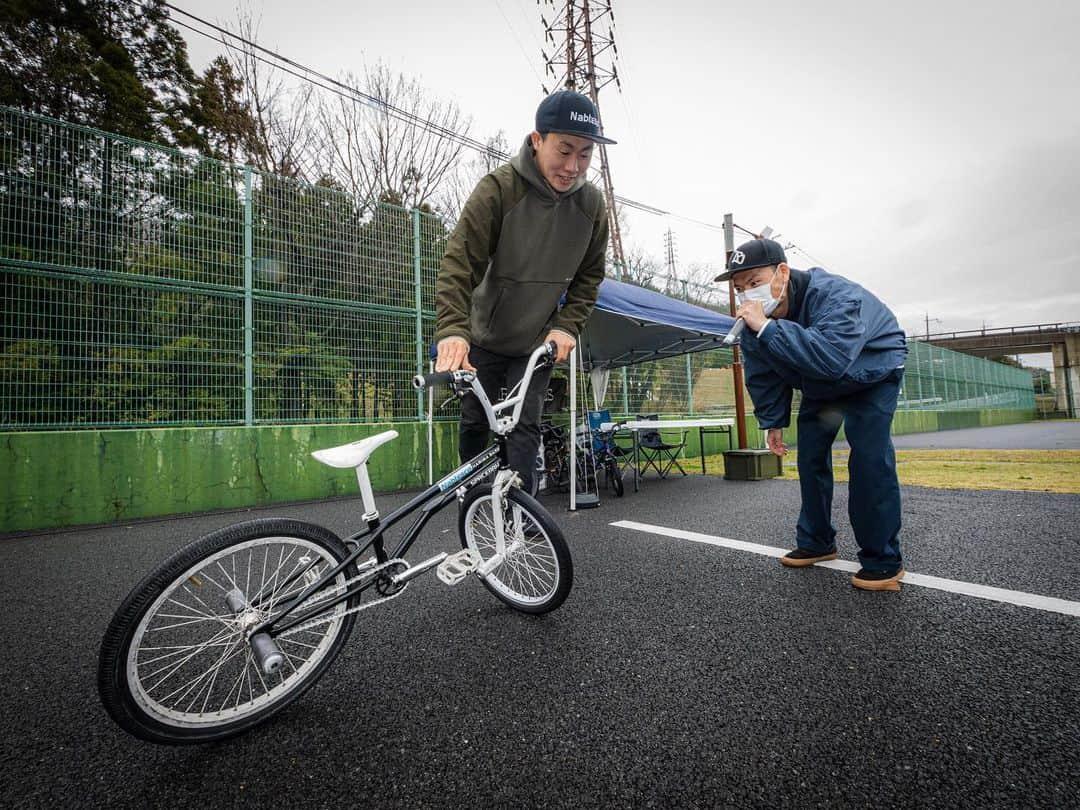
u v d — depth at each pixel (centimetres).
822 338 205
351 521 441
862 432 229
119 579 287
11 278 448
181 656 187
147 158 509
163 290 510
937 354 2309
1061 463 734
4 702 157
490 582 229
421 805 109
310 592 153
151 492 479
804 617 202
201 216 534
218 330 538
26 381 448
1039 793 105
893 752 120
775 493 539
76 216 476
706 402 1085
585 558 299
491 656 178
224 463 517
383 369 650
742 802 106
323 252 615
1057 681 148
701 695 148
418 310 680
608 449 586
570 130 210
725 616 206
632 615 211
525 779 116
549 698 150
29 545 373
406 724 140
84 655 191
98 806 111
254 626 145
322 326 608
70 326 468
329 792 114
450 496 193
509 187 230
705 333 604
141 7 901
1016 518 367
